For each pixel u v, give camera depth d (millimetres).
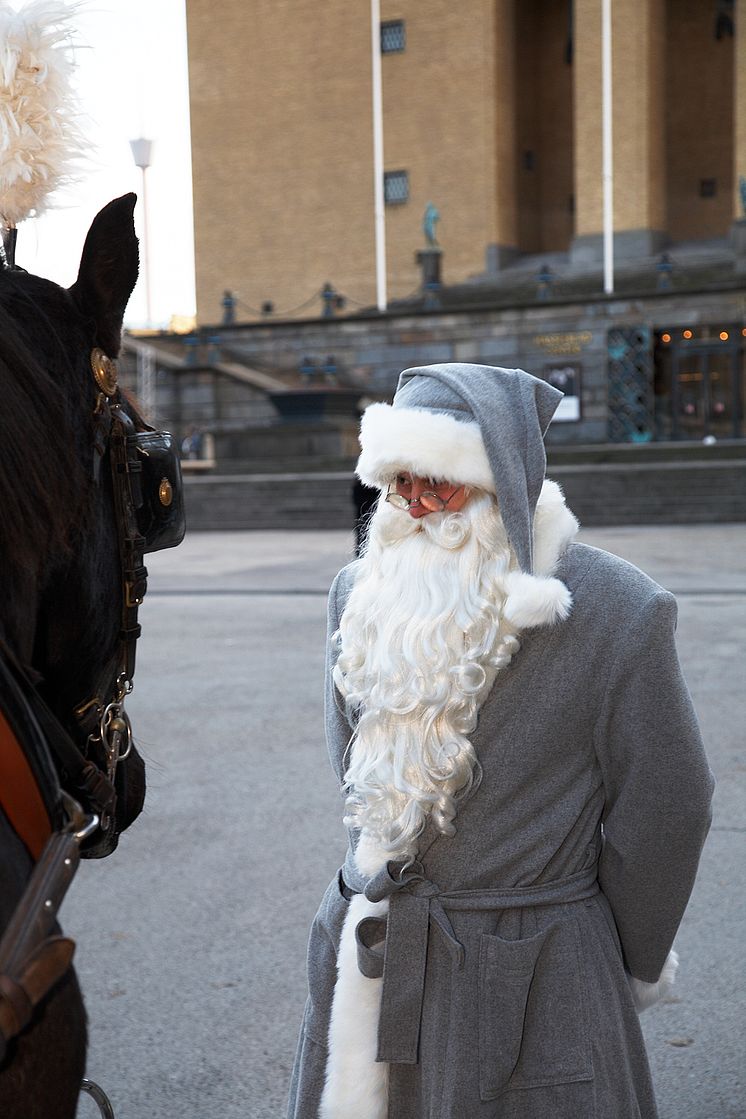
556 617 1695
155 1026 3465
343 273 38531
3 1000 1181
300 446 29453
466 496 1765
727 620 10555
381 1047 1755
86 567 1492
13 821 1311
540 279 32531
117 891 4465
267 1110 3043
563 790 1767
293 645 10016
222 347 34375
